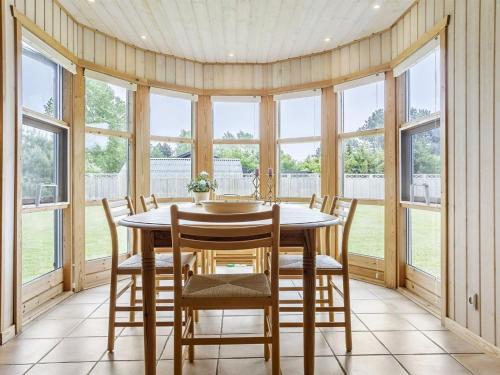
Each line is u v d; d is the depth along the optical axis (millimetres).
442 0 2492
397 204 3344
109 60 3588
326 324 2037
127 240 3914
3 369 1825
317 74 4066
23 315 2545
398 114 3354
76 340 2178
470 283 2152
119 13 3141
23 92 2648
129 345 2105
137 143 3844
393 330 2324
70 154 3191
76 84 3244
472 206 2133
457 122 2285
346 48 3830
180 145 4297
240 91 4328
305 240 1756
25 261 2662
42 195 2875
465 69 2197
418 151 3102
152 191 4078
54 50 2865
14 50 2344
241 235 1498
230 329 2334
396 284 3320
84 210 3322
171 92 4113
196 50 3990
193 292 1562
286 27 3428
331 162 3973
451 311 2354
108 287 3387
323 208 2768
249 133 4414
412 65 3025
